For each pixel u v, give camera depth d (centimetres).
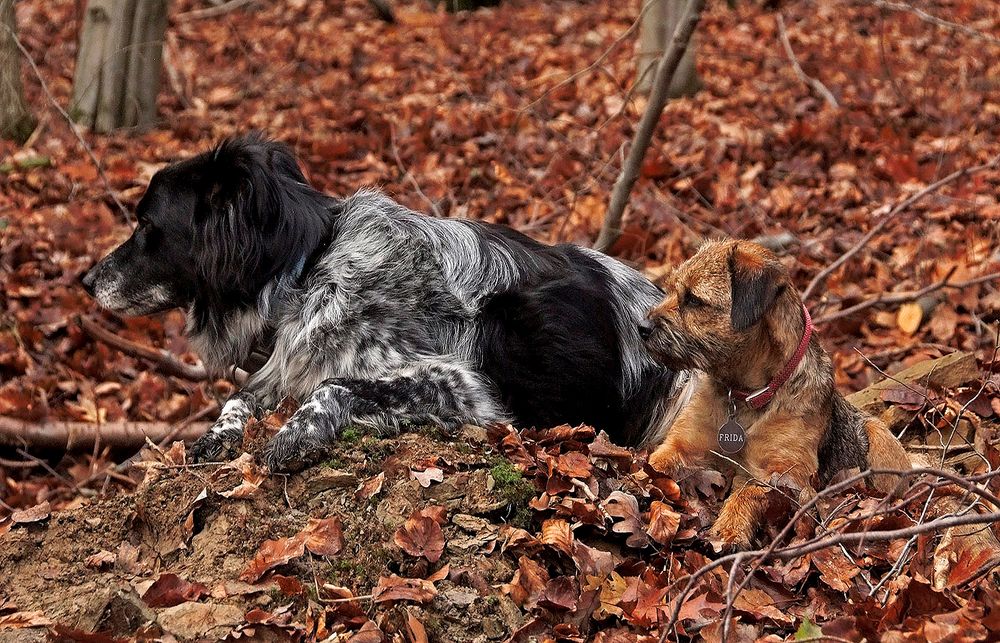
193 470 603
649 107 984
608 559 548
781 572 556
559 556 551
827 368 657
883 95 1677
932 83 1725
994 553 571
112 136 1557
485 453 608
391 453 602
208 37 2161
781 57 1934
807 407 635
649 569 550
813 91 1716
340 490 580
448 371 654
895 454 677
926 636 481
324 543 543
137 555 560
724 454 653
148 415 954
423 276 683
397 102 1697
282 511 572
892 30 2128
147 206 699
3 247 1157
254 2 2423
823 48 2011
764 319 627
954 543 579
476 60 1953
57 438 889
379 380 641
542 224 1224
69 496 842
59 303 1080
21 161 1376
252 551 549
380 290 677
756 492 591
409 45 2095
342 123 1579
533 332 675
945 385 828
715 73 1819
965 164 1318
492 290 691
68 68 1867
